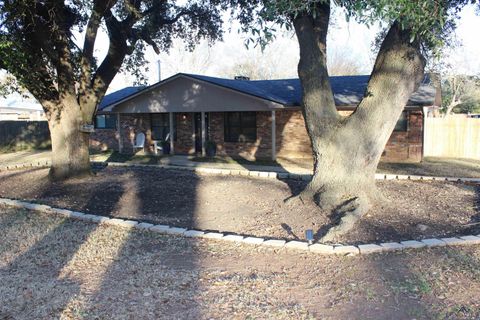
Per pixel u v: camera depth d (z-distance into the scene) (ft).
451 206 24.75
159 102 64.13
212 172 39.42
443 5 17.51
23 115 116.88
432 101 50.39
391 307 12.76
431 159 58.29
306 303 13.10
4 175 41.68
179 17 43.42
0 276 15.43
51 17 30.89
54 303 13.03
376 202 24.31
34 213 25.45
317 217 22.80
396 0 14.85
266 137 61.87
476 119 61.26
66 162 35.91
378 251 17.53
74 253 17.97
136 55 45.11
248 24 34.68
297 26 23.77
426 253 17.31
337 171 24.11
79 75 36.01
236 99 58.03
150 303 12.96
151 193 30.22
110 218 23.35
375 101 23.24
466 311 12.41
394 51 22.40
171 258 17.26
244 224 22.53
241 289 14.05
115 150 75.15
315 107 24.35
